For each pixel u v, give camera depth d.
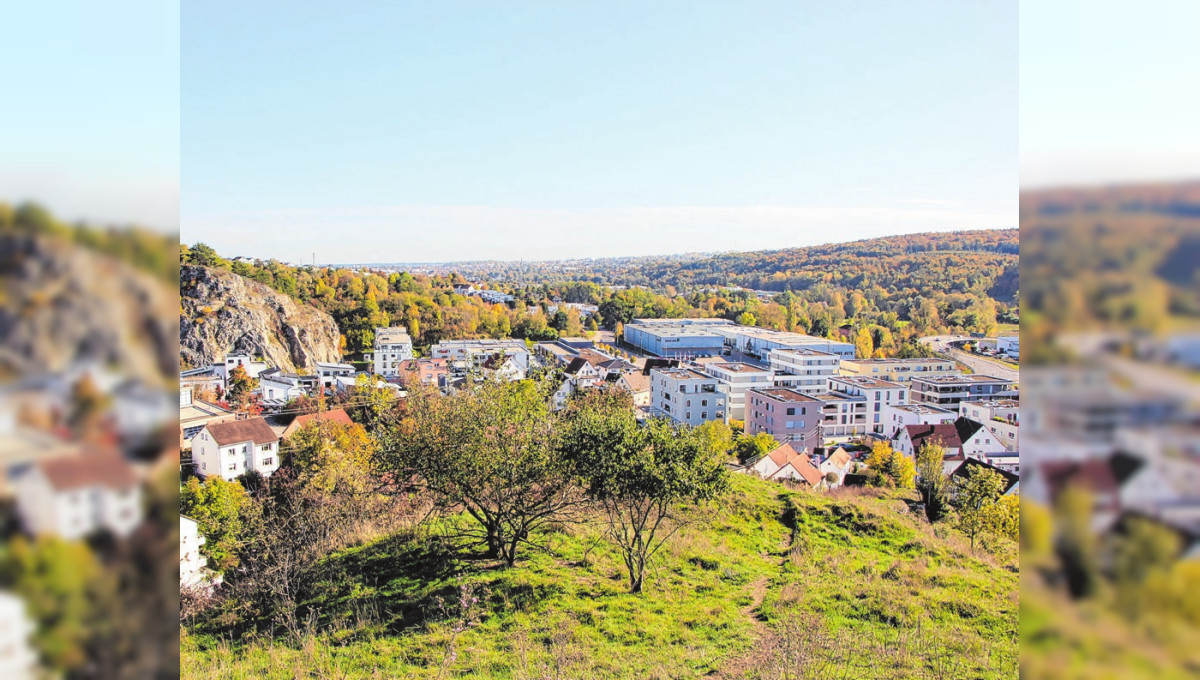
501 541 11.41
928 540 14.59
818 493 18.11
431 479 11.02
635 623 9.30
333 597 10.25
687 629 9.20
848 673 7.62
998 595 10.80
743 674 7.83
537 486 12.06
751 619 9.73
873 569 12.21
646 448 10.44
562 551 12.02
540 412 11.48
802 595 10.45
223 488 15.57
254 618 9.73
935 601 10.26
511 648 8.44
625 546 11.09
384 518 14.12
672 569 11.58
